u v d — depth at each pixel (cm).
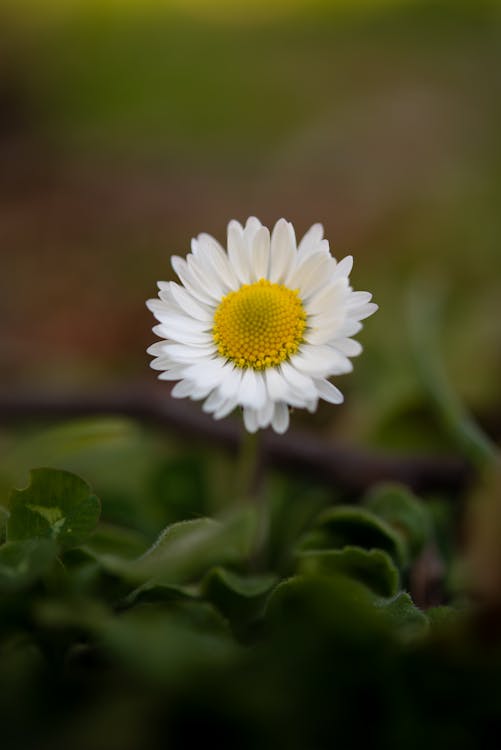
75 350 28
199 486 18
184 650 12
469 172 35
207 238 15
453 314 27
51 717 12
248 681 12
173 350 15
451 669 12
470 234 31
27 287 31
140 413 20
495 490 14
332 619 12
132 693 12
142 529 17
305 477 18
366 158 40
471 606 13
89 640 13
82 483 14
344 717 12
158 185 40
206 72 53
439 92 46
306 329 15
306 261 15
